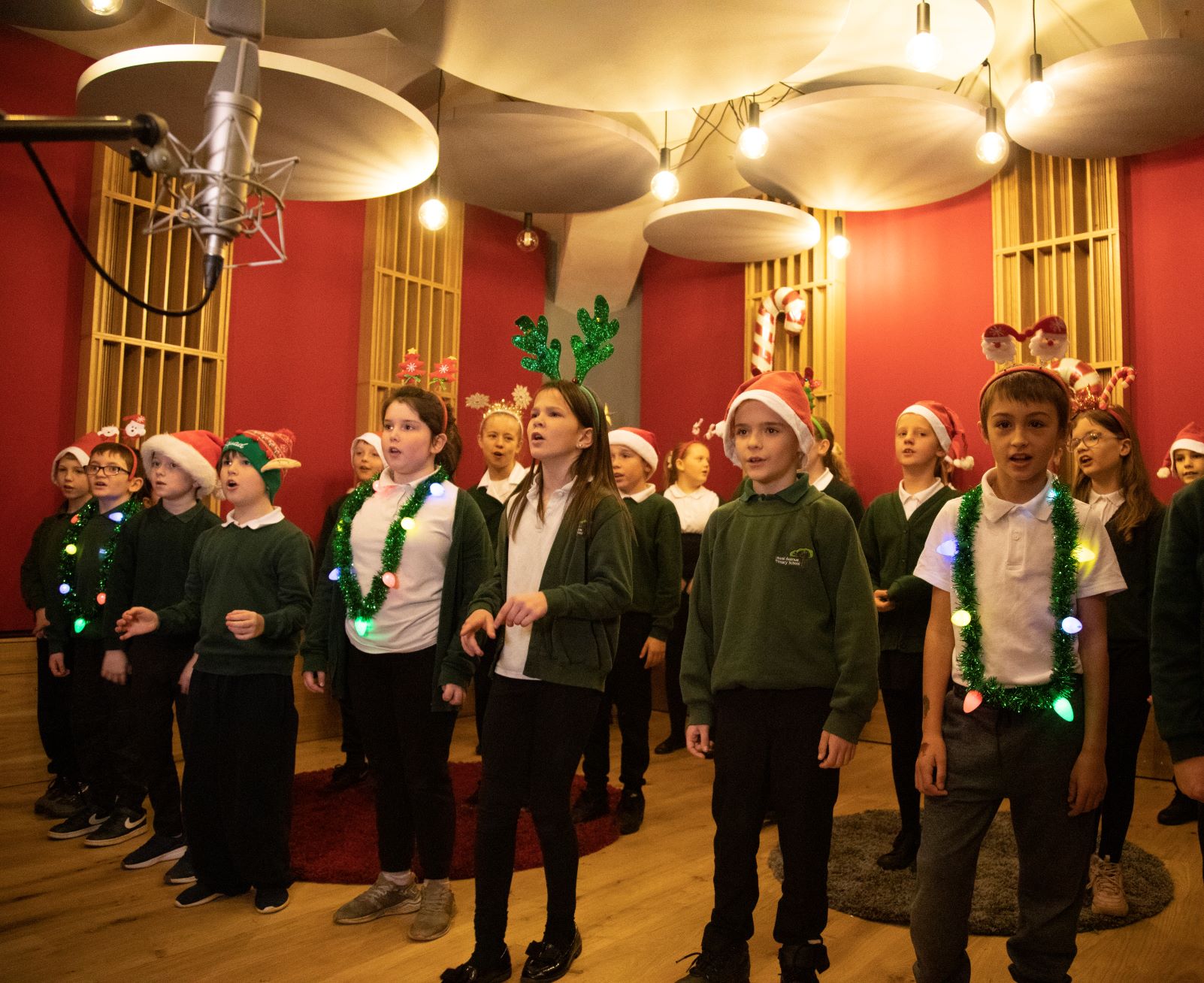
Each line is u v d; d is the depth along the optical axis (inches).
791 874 74.5
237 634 95.4
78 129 51.5
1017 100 165.8
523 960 86.6
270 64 129.9
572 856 82.9
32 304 177.0
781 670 75.4
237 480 105.8
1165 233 191.8
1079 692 65.0
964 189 206.2
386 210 229.1
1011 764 64.8
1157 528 101.6
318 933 93.0
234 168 55.9
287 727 102.0
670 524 139.7
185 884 107.0
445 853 94.7
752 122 169.8
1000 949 88.7
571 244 257.9
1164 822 135.4
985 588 68.2
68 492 149.4
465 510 97.7
